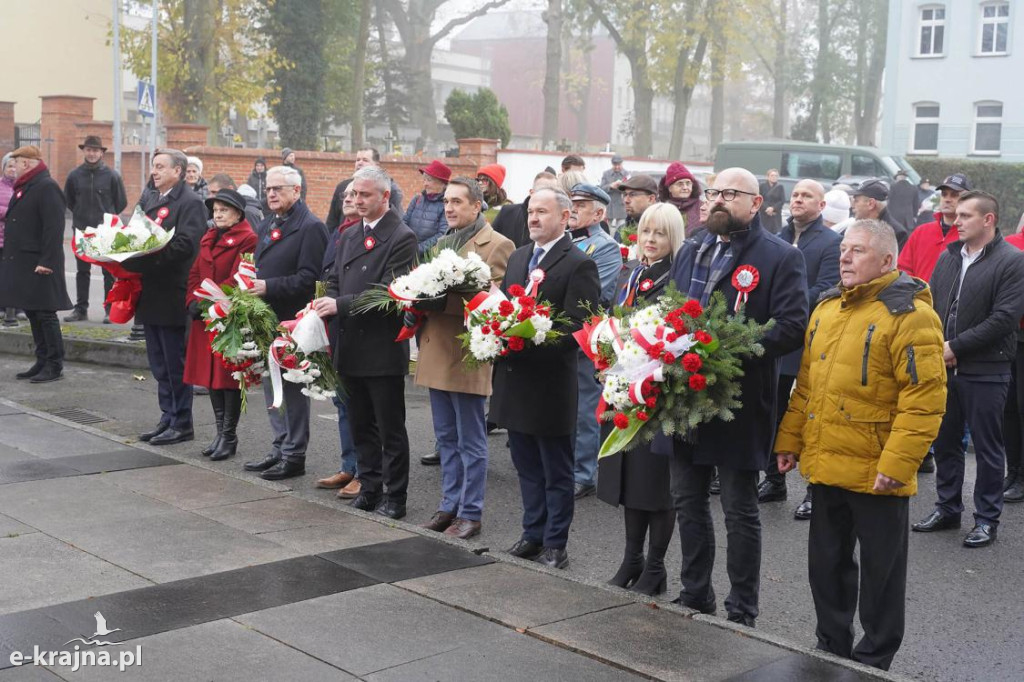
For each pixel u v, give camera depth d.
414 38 49.50
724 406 4.48
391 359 6.33
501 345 5.36
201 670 3.97
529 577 5.13
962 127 36.00
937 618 5.30
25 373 10.55
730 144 26.20
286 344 6.39
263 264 7.18
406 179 24.56
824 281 7.14
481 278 5.79
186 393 8.23
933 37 36.31
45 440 7.66
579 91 64.38
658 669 4.09
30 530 5.61
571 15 43.75
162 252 7.91
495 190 8.61
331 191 22.72
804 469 4.52
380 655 4.17
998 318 6.36
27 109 38.53
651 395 4.45
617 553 6.11
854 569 4.59
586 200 7.01
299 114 36.88
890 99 37.06
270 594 4.79
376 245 6.42
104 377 10.73
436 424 6.29
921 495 7.51
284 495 6.48
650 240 5.61
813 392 4.50
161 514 5.98
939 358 4.25
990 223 6.58
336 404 7.04
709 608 4.98
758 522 4.84
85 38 39.62
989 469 6.47
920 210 20.66
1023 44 34.84
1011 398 7.46
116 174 13.91
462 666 4.09
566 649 4.29
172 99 30.89
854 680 4.03
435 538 5.72
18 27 38.09
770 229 19.16
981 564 6.11
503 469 7.91
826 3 52.38
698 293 4.99
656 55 40.56
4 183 12.52
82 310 13.34
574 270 5.59
